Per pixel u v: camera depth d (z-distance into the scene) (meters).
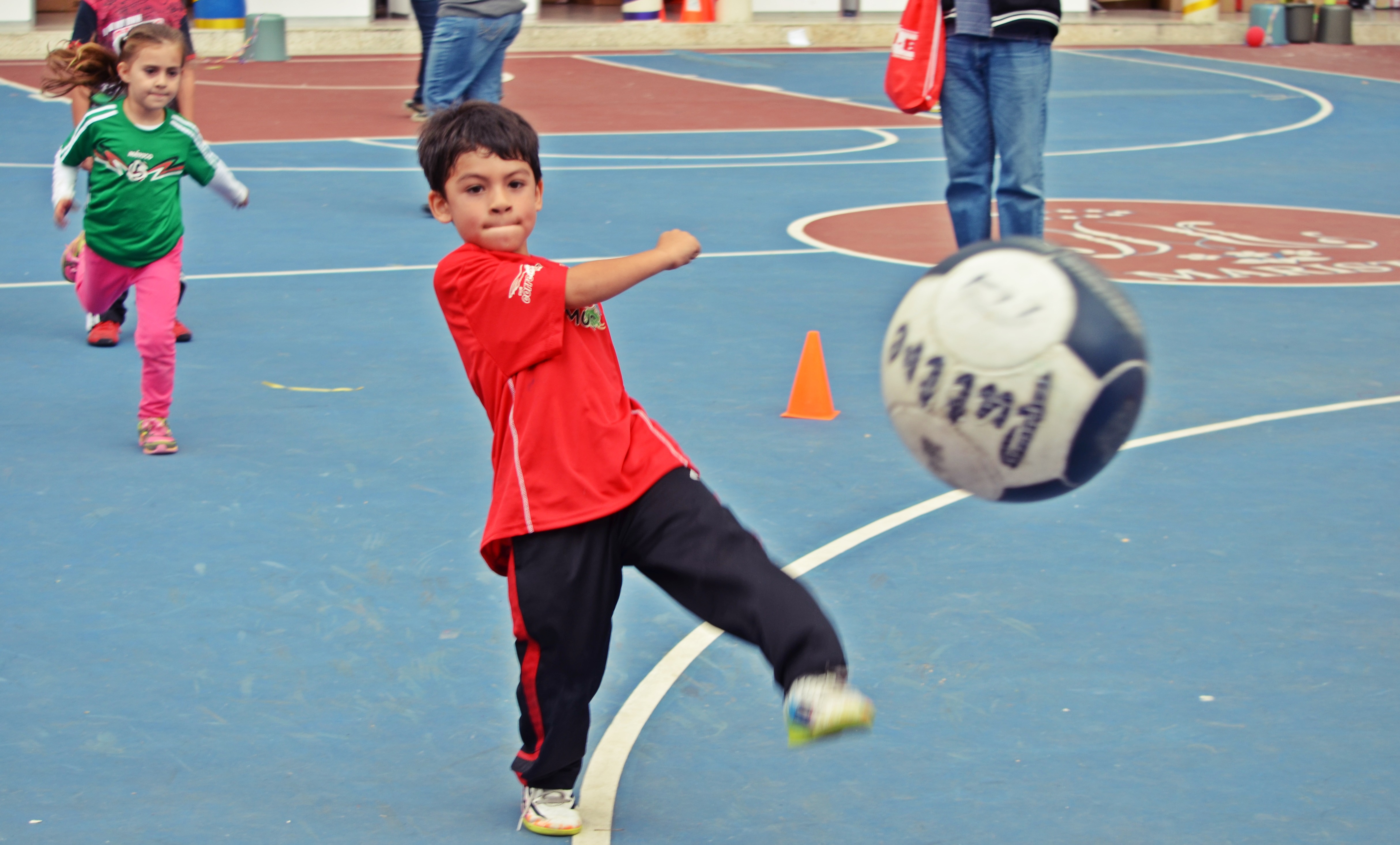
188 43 9.20
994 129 9.21
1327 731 4.04
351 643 4.55
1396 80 26.00
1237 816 3.61
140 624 4.66
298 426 6.83
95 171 6.36
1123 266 11.09
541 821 3.52
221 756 3.87
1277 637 4.64
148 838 3.47
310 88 23.06
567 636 3.30
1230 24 32.97
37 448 6.48
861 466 6.36
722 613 3.15
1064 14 34.09
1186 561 5.29
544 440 3.28
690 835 3.52
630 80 24.98
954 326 3.04
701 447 6.60
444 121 3.35
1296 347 8.59
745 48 31.22
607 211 13.10
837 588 5.01
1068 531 5.58
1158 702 4.21
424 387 7.52
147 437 6.41
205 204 13.24
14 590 4.91
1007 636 4.64
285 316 9.03
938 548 5.39
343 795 3.69
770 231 12.30
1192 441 6.75
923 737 4.01
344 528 5.53
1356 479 6.23
